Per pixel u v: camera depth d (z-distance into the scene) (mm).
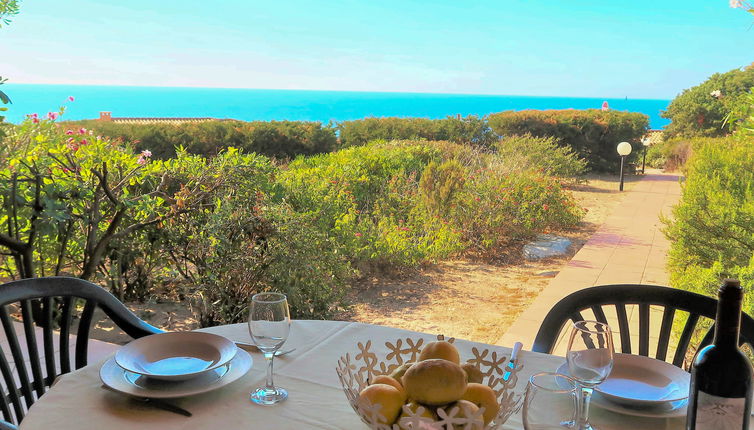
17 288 1945
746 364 1047
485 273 6152
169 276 4723
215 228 4148
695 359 1119
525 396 1153
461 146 12977
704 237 4504
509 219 7418
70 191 4090
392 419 1160
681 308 2012
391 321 4711
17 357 1958
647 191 12695
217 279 4180
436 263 6266
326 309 4500
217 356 1628
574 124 16531
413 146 11742
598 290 2090
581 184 13672
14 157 4262
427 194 7551
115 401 1421
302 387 1520
